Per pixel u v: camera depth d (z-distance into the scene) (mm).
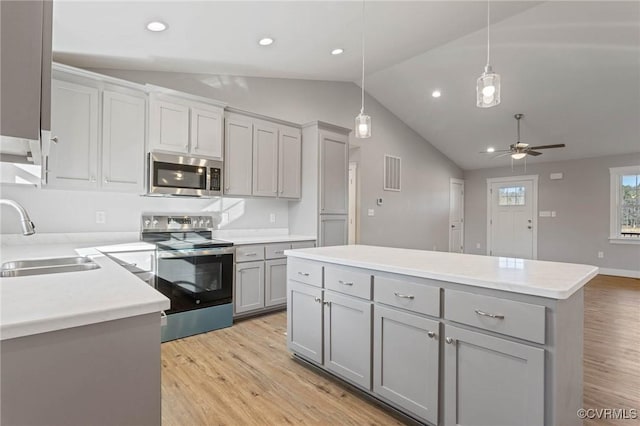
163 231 3531
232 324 3477
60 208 2965
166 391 2201
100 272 1474
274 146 4148
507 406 1475
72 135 2729
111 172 2926
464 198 8742
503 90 5320
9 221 2750
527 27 4047
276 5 2604
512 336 1462
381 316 1975
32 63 853
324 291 2348
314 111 5043
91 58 3035
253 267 3664
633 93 4828
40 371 872
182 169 3291
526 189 7730
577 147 6535
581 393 1634
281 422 1899
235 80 4156
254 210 4281
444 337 1692
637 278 6199
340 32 3361
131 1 2213
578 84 4863
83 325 917
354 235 5836
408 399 1839
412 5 3076
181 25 2639
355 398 2143
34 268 1707
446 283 1685
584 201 6922
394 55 4309
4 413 832
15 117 827
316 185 4281
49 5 884
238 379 2365
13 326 815
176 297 3078
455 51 4703
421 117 6578
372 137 6086
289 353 2801
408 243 6883
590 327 3477
